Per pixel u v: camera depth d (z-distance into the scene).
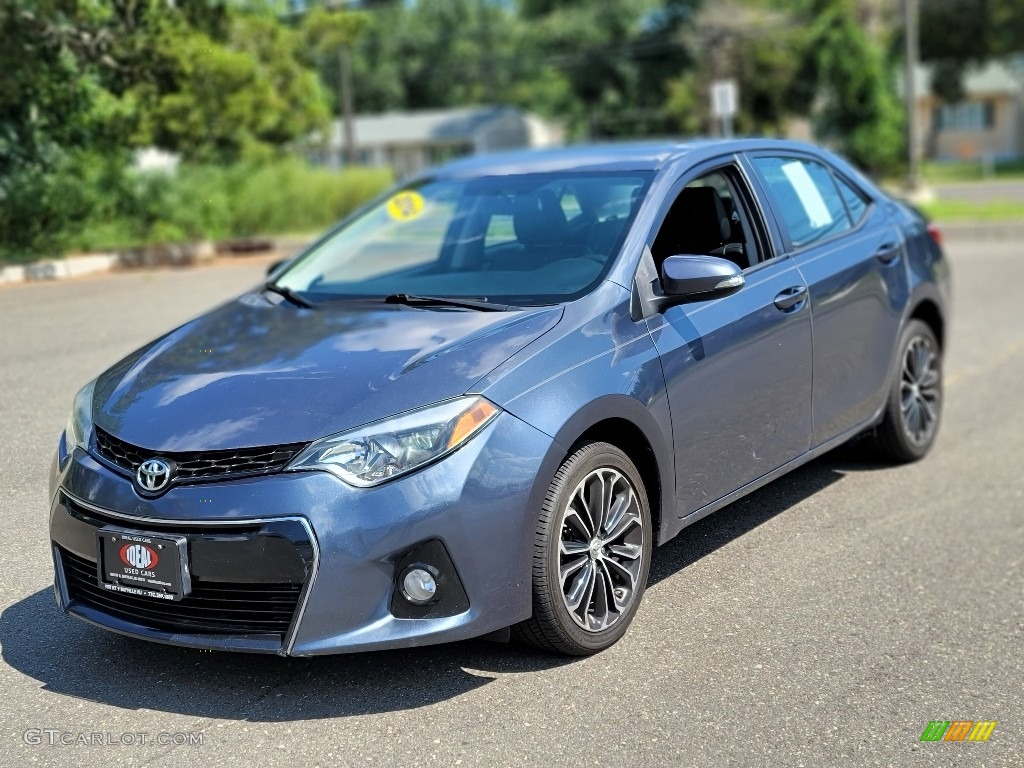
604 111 56.53
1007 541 4.93
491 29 68.81
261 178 17.61
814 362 4.82
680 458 4.05
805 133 49.31
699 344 4.12
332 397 3.41
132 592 3.33
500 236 4.57
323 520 3.18
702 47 45.28
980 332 9.85
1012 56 53.62
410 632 3.26
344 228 5.25
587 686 3.53
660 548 4.76
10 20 9.31
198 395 3.54
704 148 4.86
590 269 4.16
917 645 3.88
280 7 15.16
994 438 6.55
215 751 3.13
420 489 3.24
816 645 3.86
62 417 5.56
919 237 5.93
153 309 8.45
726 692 3.51
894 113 32.47
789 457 4.74
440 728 3.26
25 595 4.03
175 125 11.02
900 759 3.16
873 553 4.74
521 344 3.65
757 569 4.53
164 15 10.23
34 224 10.96
